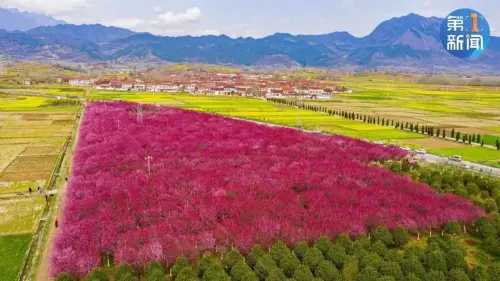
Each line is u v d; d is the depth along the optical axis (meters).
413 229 58.00
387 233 54.25
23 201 69.88
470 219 60.56
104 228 54.09
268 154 91.31
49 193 73.75
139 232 52.75
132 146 94.06
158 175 74.62
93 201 62.16
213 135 109.25
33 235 57.16
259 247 49.28
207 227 54.97
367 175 77.31
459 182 76.81
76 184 70.88
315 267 46.06
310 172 77.75
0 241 55.16
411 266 45.38
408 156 100.88
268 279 42.25
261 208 59.62
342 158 91.44
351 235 54.09
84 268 45.75
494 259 52.41
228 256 47.62
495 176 86.62
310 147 99.31
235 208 59.69
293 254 47.88
